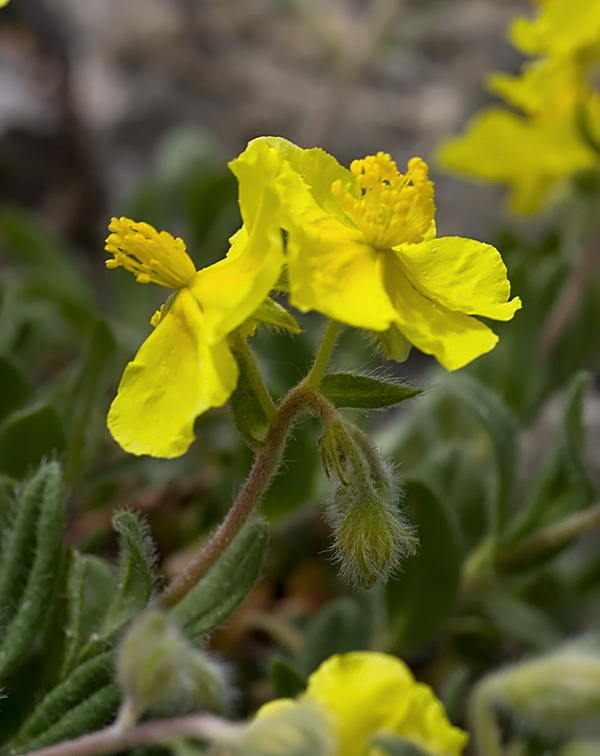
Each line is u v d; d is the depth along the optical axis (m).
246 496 0.12
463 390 0.16
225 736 0.12
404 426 0.19
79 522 0.17
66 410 0.16
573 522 0.16
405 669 0.13
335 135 0.30
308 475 0.17
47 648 0.13
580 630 0.19
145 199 0.22
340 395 0.12
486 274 0.12
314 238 0.12
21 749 0.13
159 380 0.12
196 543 0.18
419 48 0.31
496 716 0.16
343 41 0.28
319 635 0.15
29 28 0.29
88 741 0.12
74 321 0.21
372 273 0.12
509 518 0.16
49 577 0.13
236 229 0.21
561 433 0.16
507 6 0.32
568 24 0.18
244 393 0.12
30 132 0.27
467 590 0.16
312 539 0.19
